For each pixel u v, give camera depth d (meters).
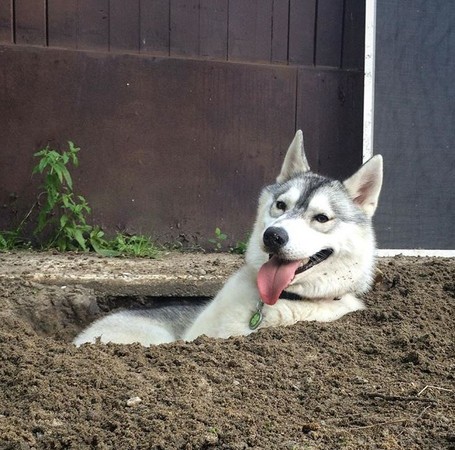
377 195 1.94
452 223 2.66
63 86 2.52
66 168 2.53
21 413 1.45
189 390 1.50
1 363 1.60
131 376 1.54
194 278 2.22
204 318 1.87
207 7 2.61
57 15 2.51
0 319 1.90
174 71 2.59
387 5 2.58
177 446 1.37
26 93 2.51
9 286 2.10
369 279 1.97
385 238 2.61
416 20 2.61
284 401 1.50
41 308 2.07
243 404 1.48
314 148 2.71
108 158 2.57
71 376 1.53
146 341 1.93
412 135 2.62
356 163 2.74
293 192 1.89
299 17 2.67
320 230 1.85
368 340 1.75
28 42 2.50
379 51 2.58
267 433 1.41
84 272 2.21
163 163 2.61
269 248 1.80
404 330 1.80
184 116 2.61
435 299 2.00
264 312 1.84
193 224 2.64
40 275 2.16
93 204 2.57
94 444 1.39
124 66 2.55
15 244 2.51
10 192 2.52
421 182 2.63
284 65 2.67
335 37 2.70
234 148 2.65
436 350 1.70
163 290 2.21
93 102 2.55
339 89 2.71
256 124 2.66
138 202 2.60
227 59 2.63
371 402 1.51
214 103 2.63
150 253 2.48
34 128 2.52
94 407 1.46
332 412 1.48
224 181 2.65
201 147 2.63
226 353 1.65
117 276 2.20
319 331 1.76
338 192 1.90
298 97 2.69
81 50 2.53
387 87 2.60
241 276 1.91
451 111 2.64
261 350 1.66
